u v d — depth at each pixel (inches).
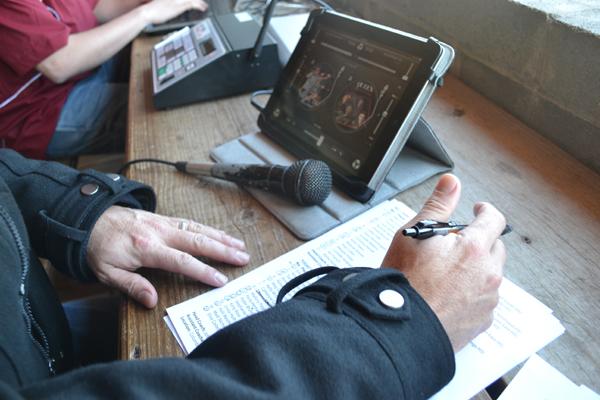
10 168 25.5
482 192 26.9
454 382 17.1
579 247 22.8
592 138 28.3
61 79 50.9
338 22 30.4
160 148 33.2
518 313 19.6
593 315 19.4
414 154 29.7
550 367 17.4
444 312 16.7
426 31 42.7
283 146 31.1
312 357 13.6
